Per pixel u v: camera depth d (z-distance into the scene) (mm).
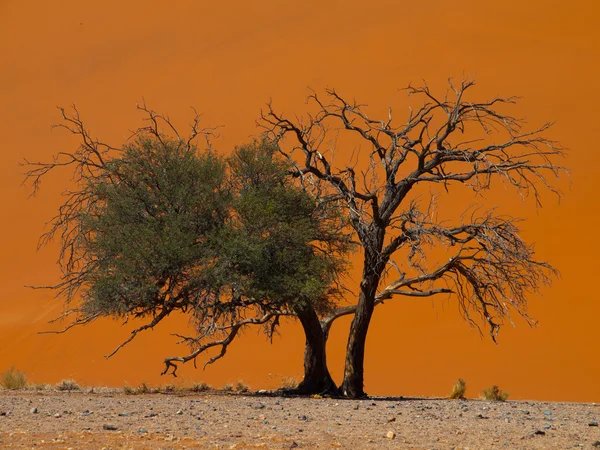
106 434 45031
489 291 76562
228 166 78250
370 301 75812
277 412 57500
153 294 70688
